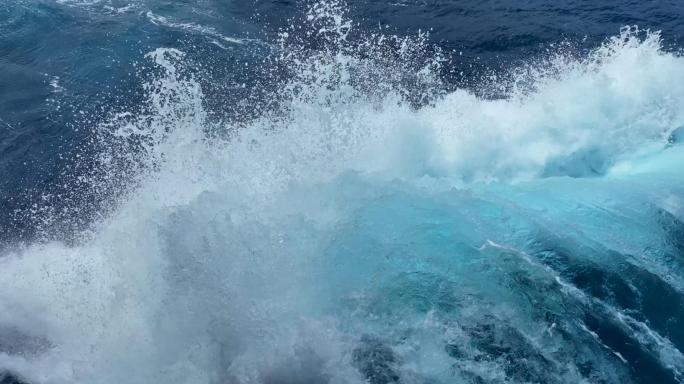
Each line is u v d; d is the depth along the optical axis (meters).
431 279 11.10
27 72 20.92
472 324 10.19
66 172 16.23
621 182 14.90
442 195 13.83
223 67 20.97
